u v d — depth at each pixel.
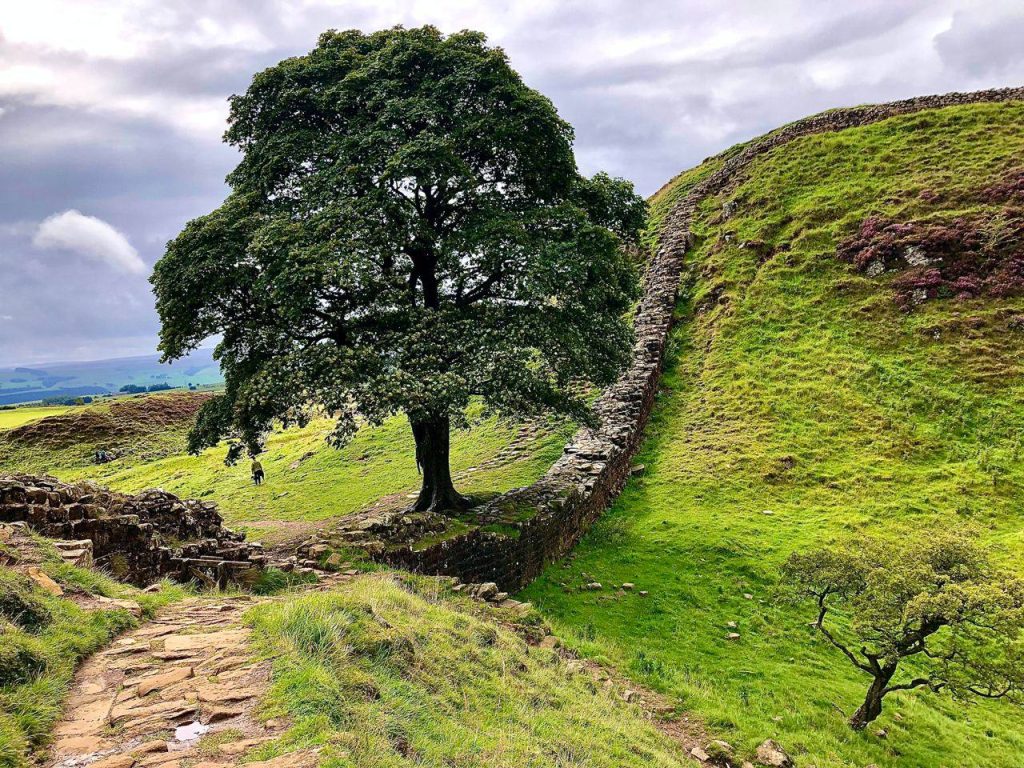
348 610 8.55
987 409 27.39
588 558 20.70
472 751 6.46
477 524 18.00
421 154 17.25
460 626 10.73
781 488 25.48
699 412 32.38
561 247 18.66
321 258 15.95
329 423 50.34
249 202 18.94
